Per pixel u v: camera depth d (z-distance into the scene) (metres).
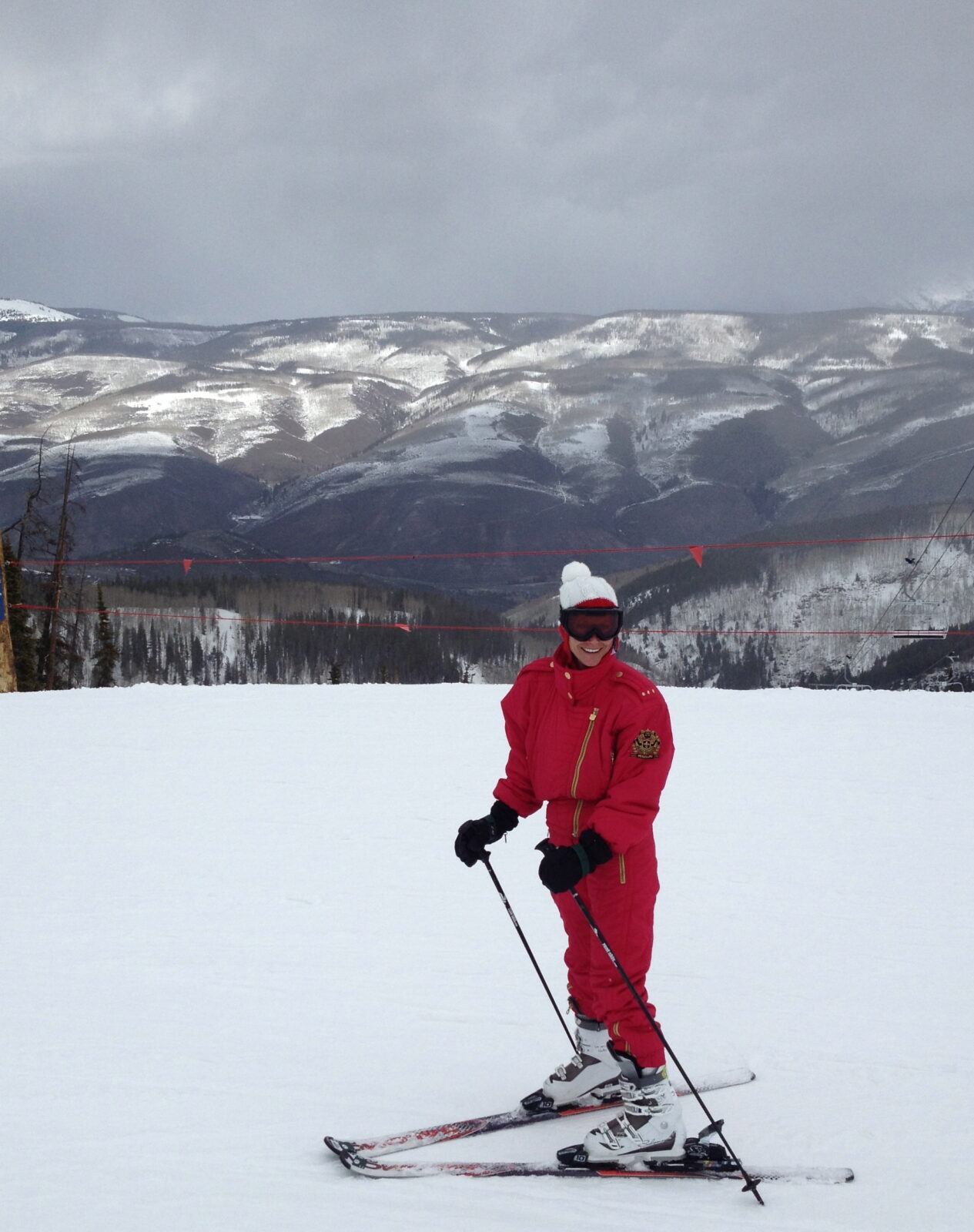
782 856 6.09
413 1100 3.23
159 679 109.44
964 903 5.22
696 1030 3.75
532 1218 2.56
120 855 6.18
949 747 9.78
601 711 3.02
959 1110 3.12
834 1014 3.88
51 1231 2.43
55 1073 3.34
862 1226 2.53
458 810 7.30
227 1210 2.54
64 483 32.88
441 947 4.64
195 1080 3.31
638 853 3.04
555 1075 3.20
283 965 4.41
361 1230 2.46
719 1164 2.79
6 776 8.58
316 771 8.73
